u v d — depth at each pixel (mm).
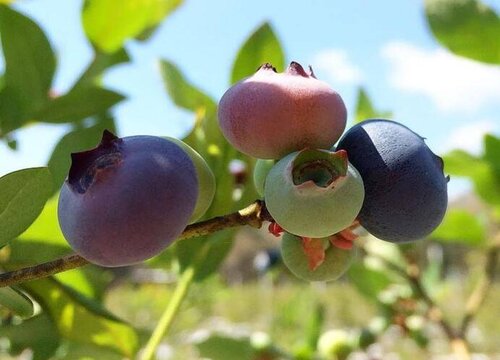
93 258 62
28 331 116
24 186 72
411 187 68
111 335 108
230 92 71
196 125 110
